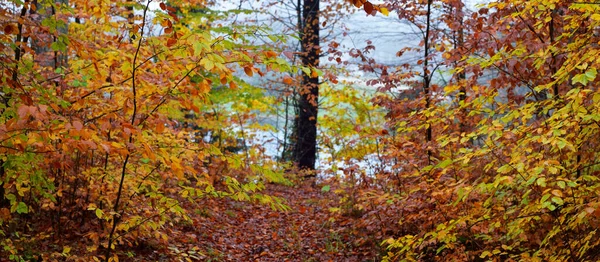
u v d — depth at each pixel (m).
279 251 7.77
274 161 15.78
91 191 5.70
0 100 3.93
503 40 5.33
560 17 5.01
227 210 9.64
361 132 8.23
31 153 3.96
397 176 6.71
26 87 3.98
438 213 5.40
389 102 6.91
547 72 5.45
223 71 3.49
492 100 4.86
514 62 4.47
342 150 12.47
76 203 5.84
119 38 4.86
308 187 13.64
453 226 4.38
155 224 4.75
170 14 3.70
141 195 5.59
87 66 4.44
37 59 5.62
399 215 6.55
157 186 5.95
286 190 13.29
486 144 4.23
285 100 17.44
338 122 15.22
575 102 3.57
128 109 3.98
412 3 7.00
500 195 4.64
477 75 5.39
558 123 3.66
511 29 5.39
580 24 4.42
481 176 4.68
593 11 3.82
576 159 4.60
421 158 6.32
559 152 4.38
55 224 5.90
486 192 4.50
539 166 3.56
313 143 16.42
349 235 7.99
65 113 4.45
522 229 4.33
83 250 5.44
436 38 7.01
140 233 5.33
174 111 5.52
